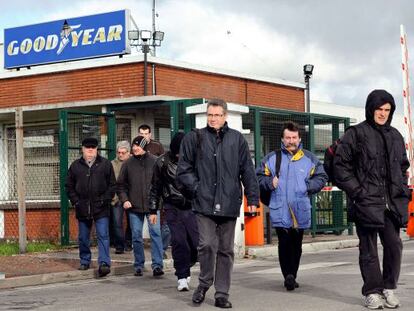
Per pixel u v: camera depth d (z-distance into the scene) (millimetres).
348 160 7504
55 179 17531
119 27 17703
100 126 15875
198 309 7855
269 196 8961
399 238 7586
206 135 7965
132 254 13992
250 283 9906
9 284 10422
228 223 7984
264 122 16219
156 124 16500
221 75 18922
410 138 17422
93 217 11148
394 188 7414
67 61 18438
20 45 19172
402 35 17328
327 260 13180
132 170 11148
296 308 7680
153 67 17031
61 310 8102
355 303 7910
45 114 17469
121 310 7973
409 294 8492
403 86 17406
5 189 18500
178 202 9281
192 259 9539
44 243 15984
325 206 17688
